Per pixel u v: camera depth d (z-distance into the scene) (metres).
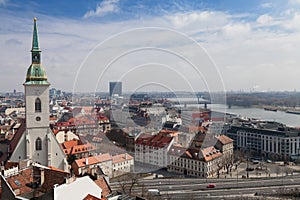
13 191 52.91
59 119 199.50
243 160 175.75
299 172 147.12
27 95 91.19
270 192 109.31
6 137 142.50
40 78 92.12
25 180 56.34
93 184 57.25
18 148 92.38
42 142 93.56
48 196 50.66
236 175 137.50
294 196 105.81
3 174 56.44
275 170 151.50
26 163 70.25
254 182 123.38
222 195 104.12
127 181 91.50
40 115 92.81
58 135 144.12
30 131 92.25
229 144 161.25
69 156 120.06
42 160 93.88
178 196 98.81
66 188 51.75
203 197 100.50
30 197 54.41
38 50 92.19
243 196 103.31
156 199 90.25
